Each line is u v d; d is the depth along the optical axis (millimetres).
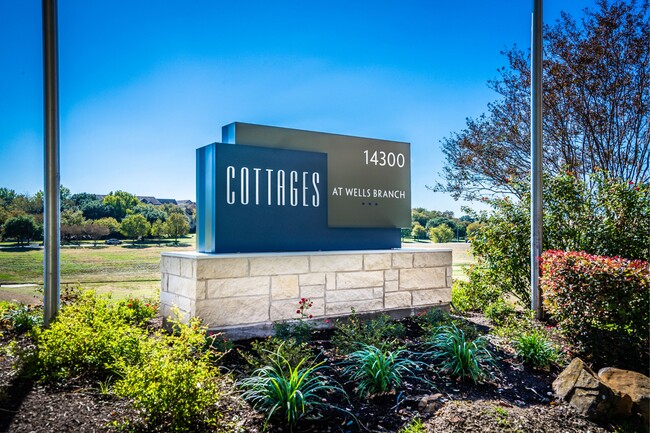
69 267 10266
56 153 5848
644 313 5555
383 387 4406
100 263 10312
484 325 7195
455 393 4547
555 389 4770
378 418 3945
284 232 6883
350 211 7551
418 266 7723
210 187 6574
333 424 3795
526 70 13102
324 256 6793
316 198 7219
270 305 6309
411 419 3949
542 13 7730
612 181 8188
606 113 12047
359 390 4406
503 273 8508
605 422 4285
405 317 7523
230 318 5996
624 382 4871
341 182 7492
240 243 6512
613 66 11961
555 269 6148
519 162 13570
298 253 6562
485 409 4148
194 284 5809
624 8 11883
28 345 5586
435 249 7934
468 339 5609
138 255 10516
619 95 11992
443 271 8016
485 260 8766
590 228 7922
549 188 8430
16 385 4227
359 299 7086
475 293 8781
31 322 6426
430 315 6730
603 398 4332
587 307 5734
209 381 3672
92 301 6277
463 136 14117
